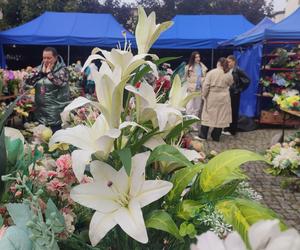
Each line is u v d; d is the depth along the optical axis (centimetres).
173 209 92
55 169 115
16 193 100
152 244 96
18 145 106
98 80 92
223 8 3653
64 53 1565
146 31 105
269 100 982
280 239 59
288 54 960
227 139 803
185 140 174
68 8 2427
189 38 1301
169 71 252
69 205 104
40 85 476
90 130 95
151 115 96
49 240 78
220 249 61
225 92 739
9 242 73
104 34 1290
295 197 439
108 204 85
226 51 1575
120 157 84
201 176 90
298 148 563
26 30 1345
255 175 518
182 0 3538
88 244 100
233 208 83
